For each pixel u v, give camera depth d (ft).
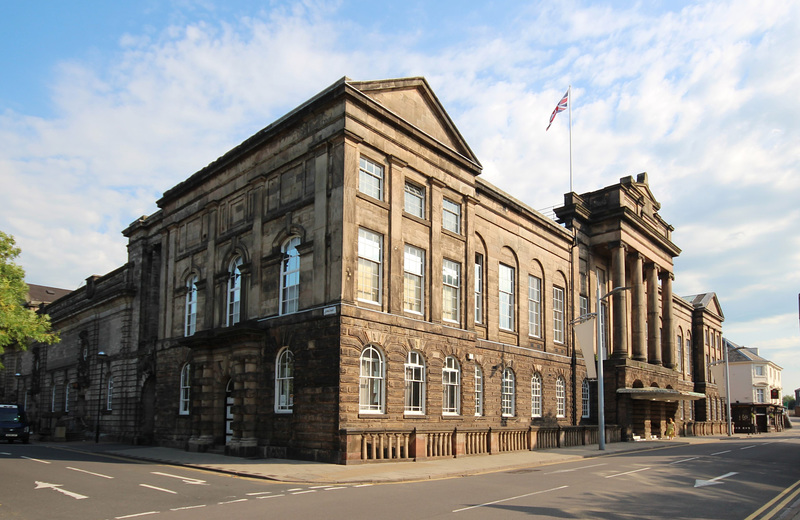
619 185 138.51
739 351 329.31
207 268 98.53
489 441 87.04
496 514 37.96
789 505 44.29
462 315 93.91
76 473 59.06
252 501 42.93
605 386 135.85
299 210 81.51
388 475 59.00
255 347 81.35
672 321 165.78
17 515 36.99
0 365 78.48
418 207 88.79
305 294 77.92
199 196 103.96
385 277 79.82
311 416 73.15
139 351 118.52
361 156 79.36
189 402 98.37
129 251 130.31
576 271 133.69
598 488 51.55
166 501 42.63
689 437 168.35
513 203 113.09
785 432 259.39
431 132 92.43
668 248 163.84
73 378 148.25
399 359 79.56
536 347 117.39
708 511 40.96
